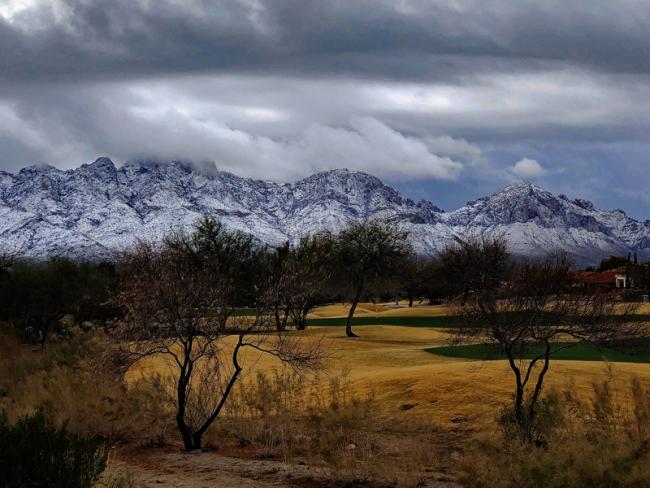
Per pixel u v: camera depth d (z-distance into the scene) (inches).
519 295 710.5
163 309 649.0
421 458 591.8
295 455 625.6
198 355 669.9
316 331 2311.8
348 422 666.2
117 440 668.1
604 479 393.1
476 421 741.9
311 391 914.7
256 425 711.1
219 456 619.2
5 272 2313.0
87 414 677.3
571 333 699.4
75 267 2269.9
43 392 714.8
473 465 476.7
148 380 766.5
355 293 2444.6
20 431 382.9
